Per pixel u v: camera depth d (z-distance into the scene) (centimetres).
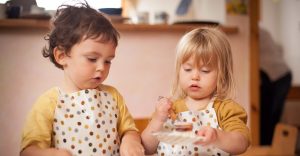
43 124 75
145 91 178
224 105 84
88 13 77
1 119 156
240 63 196
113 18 165
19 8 153
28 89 158
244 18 196
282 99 262
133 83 176
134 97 177
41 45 158
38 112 77
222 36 85
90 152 77
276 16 359
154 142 81
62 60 78
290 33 353
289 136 183
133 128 86
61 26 76
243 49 196
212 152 82
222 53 82
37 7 154
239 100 196
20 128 158
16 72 157
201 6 220
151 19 209
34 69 158
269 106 261
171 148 83
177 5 230
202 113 84
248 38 196
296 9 347
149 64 178
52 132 78
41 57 158
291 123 281
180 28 177
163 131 75
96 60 75
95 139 78
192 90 83
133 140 79
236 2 195
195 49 80
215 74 81
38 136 74
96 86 82
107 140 79
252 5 197
